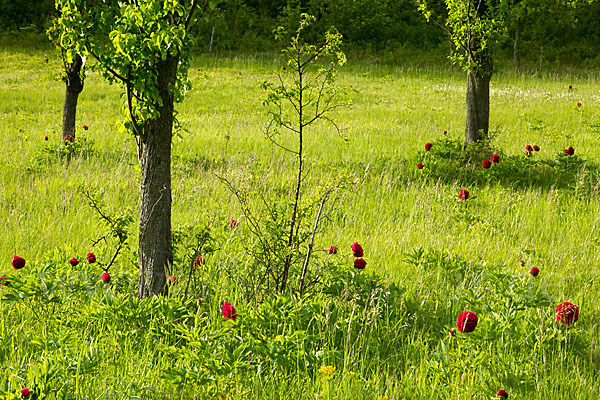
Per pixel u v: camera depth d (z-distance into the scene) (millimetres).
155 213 6934
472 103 17406
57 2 6461
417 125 24656
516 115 27172
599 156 18297
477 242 9812
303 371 5480
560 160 15664
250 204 10805
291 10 56688
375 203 12398
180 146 18578
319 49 7086
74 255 7641
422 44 53719
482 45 16609
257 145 19094
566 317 6066
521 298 6750
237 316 5891
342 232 10344
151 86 6586
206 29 51781
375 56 50875
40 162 15742
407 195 13008
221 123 23781
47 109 27672
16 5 53438
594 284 8133
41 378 4641
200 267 7570
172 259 7262
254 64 44250
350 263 8156
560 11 50688
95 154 16906
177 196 12188
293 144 19375
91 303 6219
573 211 11891
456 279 8016
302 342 5586
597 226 10883
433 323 6754
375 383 5383
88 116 25297
